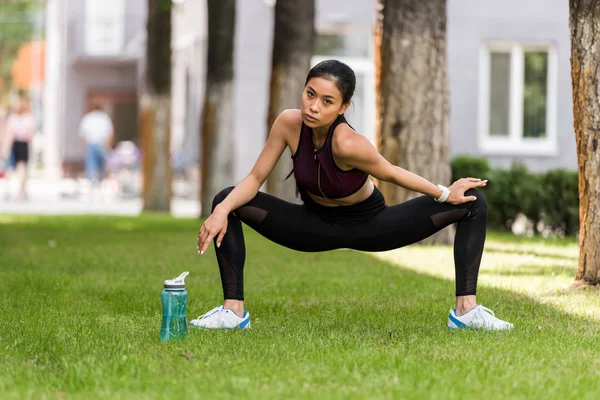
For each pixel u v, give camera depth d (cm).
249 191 650
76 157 4584
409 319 733
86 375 499
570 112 2688
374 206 657
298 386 481
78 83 4569
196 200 3366
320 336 641
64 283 962
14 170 3028
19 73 5641
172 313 620
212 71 2147
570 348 599
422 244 1421
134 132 4606
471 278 677
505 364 539
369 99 2773
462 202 657
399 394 463
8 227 1816
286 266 1157
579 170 871
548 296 845
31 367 535
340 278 1032
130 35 4328
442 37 1416
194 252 1323
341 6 2748
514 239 1577
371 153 612
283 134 638
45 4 5522
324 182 625
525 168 1809
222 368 529
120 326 685
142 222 1972
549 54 2697
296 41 1895
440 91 1416
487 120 2695
